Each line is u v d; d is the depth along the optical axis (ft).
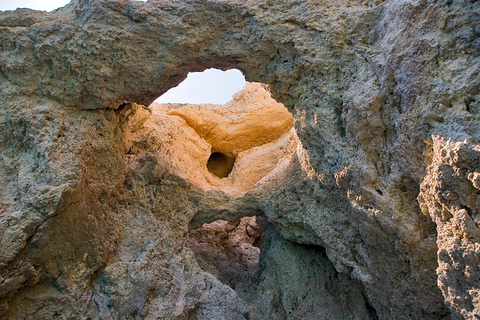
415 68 9.68
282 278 15.78
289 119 21.40
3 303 10.64
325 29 11.43
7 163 11.55
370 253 11.85
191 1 11.78
